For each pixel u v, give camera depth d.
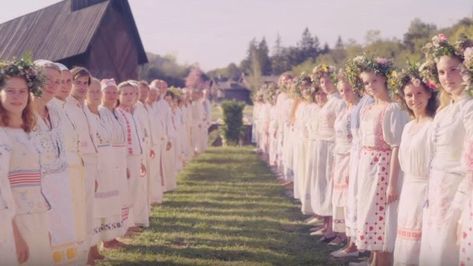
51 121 5.06
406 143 5.20
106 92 7.11
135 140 8.04
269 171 16.17
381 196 6.02
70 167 5.86
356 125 6.48
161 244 7.87
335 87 8.30
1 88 4.50
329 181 8.09
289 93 12.63
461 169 4.47
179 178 14.72
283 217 9.73
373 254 6.38
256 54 86.62
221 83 85.94
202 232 8.62
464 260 4.30
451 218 4.52
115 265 6.82
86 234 6.31
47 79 4.91
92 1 17.67
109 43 17.34
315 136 8.38
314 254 7.39
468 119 4.43
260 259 7.13
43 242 4.71
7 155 4.39
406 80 5.30
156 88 10.42
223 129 25.94
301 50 83.19
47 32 17.58
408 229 5.14
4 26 20.16
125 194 7.35
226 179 14.54
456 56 4.57
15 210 4.48
